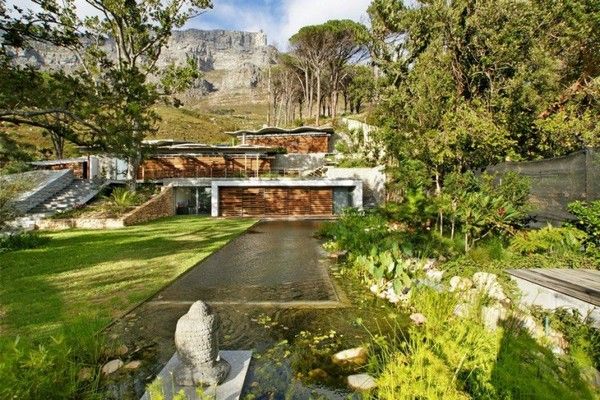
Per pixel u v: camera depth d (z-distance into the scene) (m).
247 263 10.33
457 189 10.26
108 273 8.86
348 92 57.28
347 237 12.00
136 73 13.27
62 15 21.05
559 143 13.91
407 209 12.13
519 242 7.64
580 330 4.19
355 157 33.38
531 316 4.89
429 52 14.96
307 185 27.94
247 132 39.75
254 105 135.88
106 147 13.41
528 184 10.06
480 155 12.84
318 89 51.53
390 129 15.30
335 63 52.22
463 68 15.22
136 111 12.90
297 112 83.50
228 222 22.66
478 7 14.25
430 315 4.99
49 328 5.21
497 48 14.06
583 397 2.88
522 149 14.89
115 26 24.64
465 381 3.34
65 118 13.26
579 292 4.68
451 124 11.80
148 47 25.69
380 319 5.80
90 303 6.48
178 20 25.31
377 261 7.70
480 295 5.11
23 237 13.00
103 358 4.45
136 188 26.53
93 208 22.03
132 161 24.14
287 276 8.75
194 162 33.38
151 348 4.77
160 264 9.94
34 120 12.93
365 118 39.00
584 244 7.45
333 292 7.34
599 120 13.76
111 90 13.02
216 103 143.25
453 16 14.52
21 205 20.31
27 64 12.42
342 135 40.38
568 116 14.15
